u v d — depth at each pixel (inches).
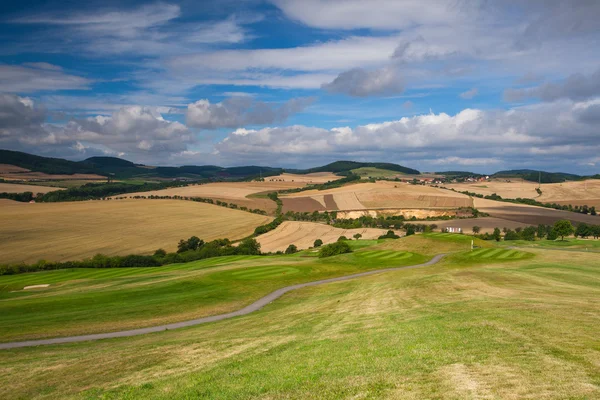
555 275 2084.2
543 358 653.9
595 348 697.0
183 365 828.0
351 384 612.4
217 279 2443.4
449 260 3161.9
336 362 737.0
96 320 1596.9
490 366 633.6
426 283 1899.6
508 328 871.1
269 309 1752.0
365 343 859.4
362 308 1443.2
